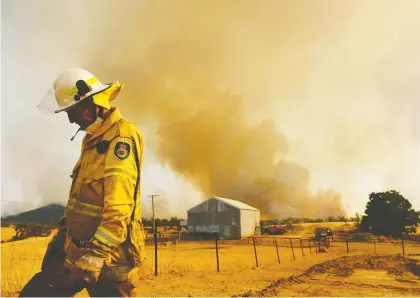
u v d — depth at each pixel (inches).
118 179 76.6
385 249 1294.3
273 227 2691.9
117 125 82.2
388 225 2440.9
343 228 2994.6
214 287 361.4
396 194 2480.3
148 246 1455.5
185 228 2817.4
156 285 354.3
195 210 2444.6
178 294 312.5
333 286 391.2
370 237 2030.0
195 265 552.4
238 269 544.1
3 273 326.0
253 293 324.5
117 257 77.9
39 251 465.7
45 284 87.3
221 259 708.0
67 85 83.0
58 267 88.3
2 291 275.3
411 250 1251.2
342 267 579.2
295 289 361.7
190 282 389.7
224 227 2352.4
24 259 428.8
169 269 501.4
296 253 1027.9
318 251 1136.8
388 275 506.9
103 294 78.3
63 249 89.3
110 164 77.7
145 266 494.9
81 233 83.0
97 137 82.3
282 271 532.1
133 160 79.9
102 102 83.4
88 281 73.0
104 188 77.6
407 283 427.8
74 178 87.9
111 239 74.6
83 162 83.9
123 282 78.0
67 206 86.0
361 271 544.1
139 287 335.9
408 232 2461.9
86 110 83.4
